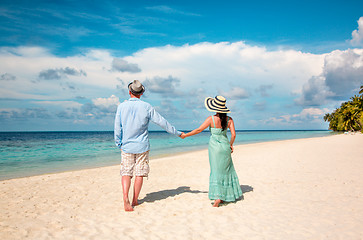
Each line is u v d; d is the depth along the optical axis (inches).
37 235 121.0
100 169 374.3
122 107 158.1
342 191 199.8
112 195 204.7
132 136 158.9
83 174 324.5
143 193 209.9
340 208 157.4
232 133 170.6
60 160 532.1
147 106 159.2
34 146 1025.5
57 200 188.9
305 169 308.8
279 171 299.1
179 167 367.9
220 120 167.8
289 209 157.6
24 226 133.3
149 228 129.8
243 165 358.9
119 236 119.9
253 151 599.2
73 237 118.7
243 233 121.8
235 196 172.4
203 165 388.2
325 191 200.8
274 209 158.2
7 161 515.8
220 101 167.2
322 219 138.9
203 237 117.8
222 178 166.9
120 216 149.4
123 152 161.0
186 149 794.8
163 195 200.8
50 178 292.8
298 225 130.9
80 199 191.6
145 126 161.8
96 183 259.1
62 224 136.3
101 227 131.6
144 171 166.2
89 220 142.8
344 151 525.3
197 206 167.8
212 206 167.0
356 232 120.3
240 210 157.6
